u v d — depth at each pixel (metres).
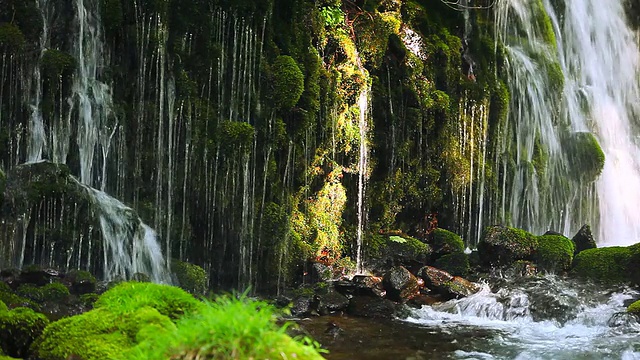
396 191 13.70
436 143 14.18
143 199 10.96
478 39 15.42
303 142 12.09
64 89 10.46
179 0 11.30
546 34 17.25
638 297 10.85
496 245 12.24
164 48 11.10
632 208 17.33
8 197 9.28
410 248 12.89
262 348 3.89
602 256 12.10
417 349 8.31
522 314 10.06
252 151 11.41
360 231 12.94
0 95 9.98
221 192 11.17
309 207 12.37
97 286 9.03
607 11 19.61
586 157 16.33
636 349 8.40
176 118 11.12
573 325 9.71
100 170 10.73
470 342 8.70
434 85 14.28
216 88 11.45
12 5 10.33
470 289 11.12
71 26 10.82
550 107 16.56
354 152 12.87
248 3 11.62
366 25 13.36
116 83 10.99
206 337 3.98
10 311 6.02
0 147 9.93
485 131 14.84
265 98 11.65
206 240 11.20
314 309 10.08
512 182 15.38
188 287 10.48
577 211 16.38
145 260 10.45
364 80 12.87
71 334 5.36
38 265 9.20
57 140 10.38
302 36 12.23
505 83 15.70
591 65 18.89
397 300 10.77
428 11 15.04
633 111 19.39
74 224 9.66
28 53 10.27
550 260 12.21
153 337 4.68
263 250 11.47
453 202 14.38
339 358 7.82
